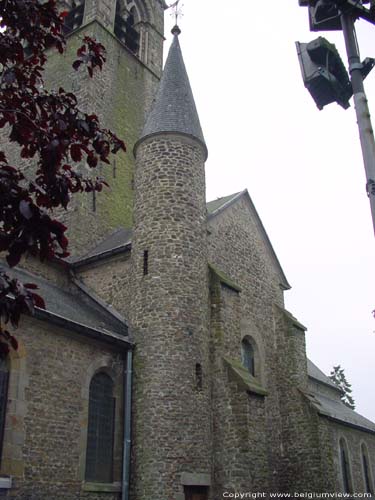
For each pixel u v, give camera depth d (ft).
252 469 54.03
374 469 100.01
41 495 45.14
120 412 54.90
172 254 60.03
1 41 21.18
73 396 50.65
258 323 73.56
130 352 56.85
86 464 50.60
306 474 66.95
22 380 46.39
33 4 21.29
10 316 17.43
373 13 23.16
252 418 56.18
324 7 23.09
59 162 19.74
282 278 83.35
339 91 22.75
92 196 79.15
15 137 20.36
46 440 46.93
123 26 103.81
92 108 86.48
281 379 73.67
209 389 57.67
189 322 57.77
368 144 21.33
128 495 51.65
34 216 16.89
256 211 81.82
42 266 66.03
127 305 62.54
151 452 51.57
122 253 65.72
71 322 51.16
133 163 90.89
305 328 77.97
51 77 92.48
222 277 63.82
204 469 53.06
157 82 105.50
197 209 64.13
